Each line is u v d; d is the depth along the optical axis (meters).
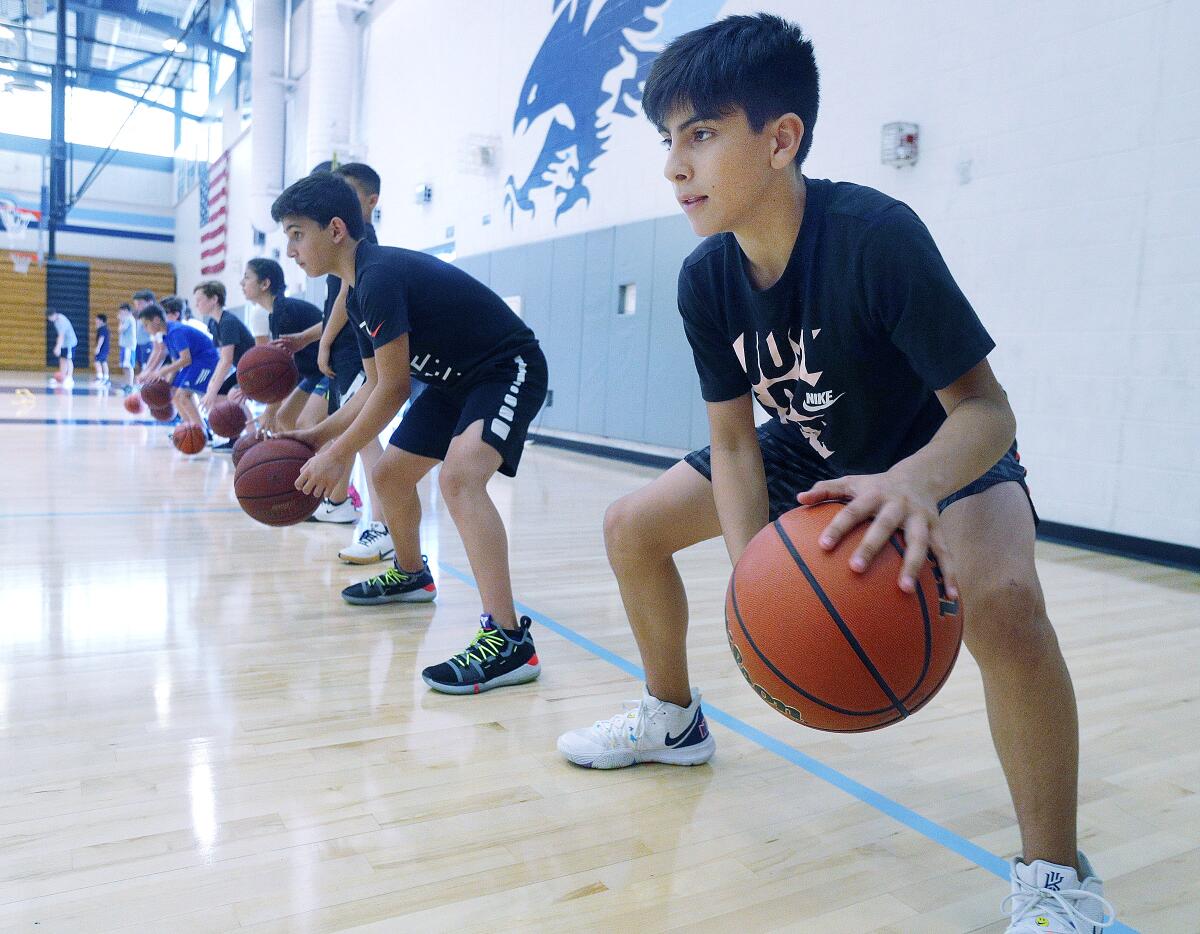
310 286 11.39
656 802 1.38
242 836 1.24
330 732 1.62
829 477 1.36
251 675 1.90
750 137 0.96
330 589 2.64
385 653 2.08
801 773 1.51
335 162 2.78
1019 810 1.01
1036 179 3.84
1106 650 2.28
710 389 1.27
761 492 1.28
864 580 0.85
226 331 5.33
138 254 18.53
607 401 6.62
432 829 1.27
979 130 4.06
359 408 2.34
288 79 12.63
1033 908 0.97
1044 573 3.21
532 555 3.25
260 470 2.20
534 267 7.47
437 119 9.12
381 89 10.51
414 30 9.62
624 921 1.06
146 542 3.18
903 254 0.95
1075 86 3.68
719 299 1.18
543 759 1.53
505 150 7.89
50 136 17.14
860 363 1.09
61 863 1.15
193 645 2.09
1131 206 3.51
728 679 1.99
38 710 1.67
